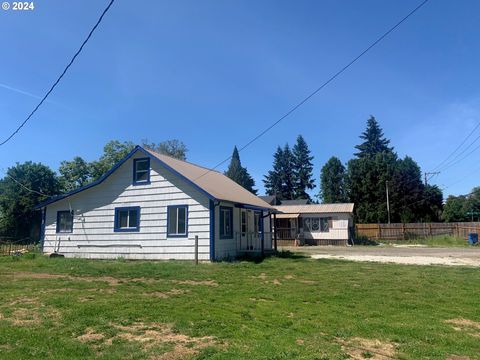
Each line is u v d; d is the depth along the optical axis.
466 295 10.27
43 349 5.80
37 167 50.06
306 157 82.56
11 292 10.23
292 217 37.16
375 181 55.81
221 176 26.69
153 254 19.55
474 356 5.82
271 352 5.70
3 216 48.31
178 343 6.16
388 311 8.48
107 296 9.77
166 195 19.70
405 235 41.06
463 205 55.94
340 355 5.66
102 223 20.97
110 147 50.34
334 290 10.87
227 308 8.49
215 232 18.86
